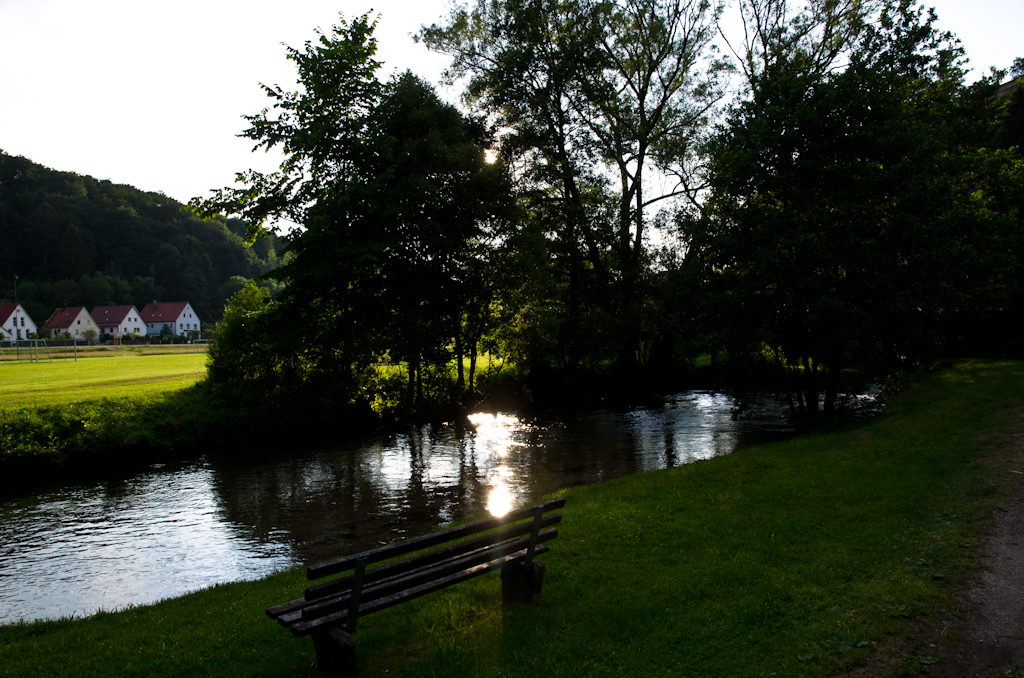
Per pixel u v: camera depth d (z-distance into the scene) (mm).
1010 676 4184
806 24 27688
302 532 11422
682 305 18109
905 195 14930
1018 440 10758
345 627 4516
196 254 137875
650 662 4527
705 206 25766
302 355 23516
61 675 4859
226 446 19812
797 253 15328
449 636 5145
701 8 29141
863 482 9250
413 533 11094
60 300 115688
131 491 14656
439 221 23516
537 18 28578
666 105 30844
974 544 6531
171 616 6465
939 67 25516
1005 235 21078
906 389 18906
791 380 20031
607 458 16953
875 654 4520
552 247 29438
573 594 5938
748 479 10328
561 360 32438
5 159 134250
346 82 21891
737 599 5535
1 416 16656
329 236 20812
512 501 12922
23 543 11141
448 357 24594
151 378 28266
